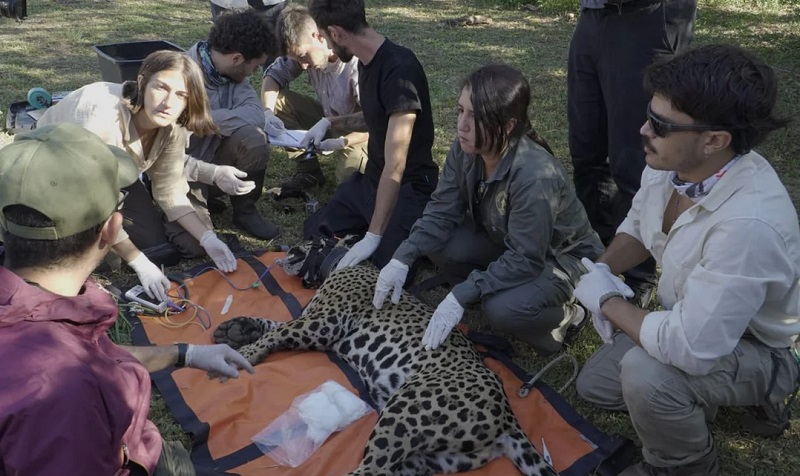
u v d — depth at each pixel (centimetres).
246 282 409
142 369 201
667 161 241
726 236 237
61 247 180
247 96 470
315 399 311
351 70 492
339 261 391
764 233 232
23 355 167
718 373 258
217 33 450
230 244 443
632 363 268
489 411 276
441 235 362
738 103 223
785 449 302
